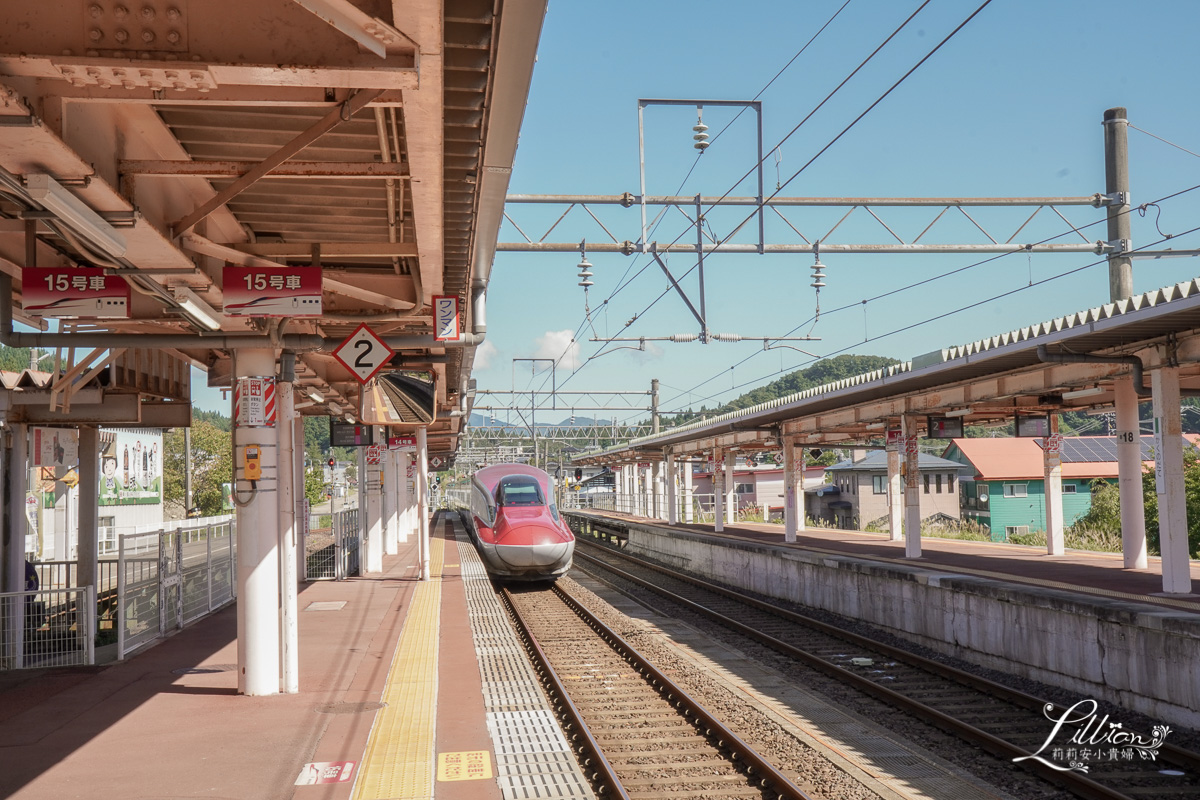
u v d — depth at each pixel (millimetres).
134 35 4910
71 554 31422
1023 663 12406
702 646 14734
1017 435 21016
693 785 7621
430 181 6684
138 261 7793
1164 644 9938
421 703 9484
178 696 9852
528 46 5570
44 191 5676
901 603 15680
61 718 8930
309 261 10523
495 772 7309
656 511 47062
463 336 10852
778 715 9961
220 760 7496
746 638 15578
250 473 10000
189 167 6695
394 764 7387
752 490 66562
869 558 20344
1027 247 14852
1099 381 16156
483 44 5625
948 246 14766
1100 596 12539
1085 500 47000
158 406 16109
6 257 8805
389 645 12898
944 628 14320
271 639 9945
